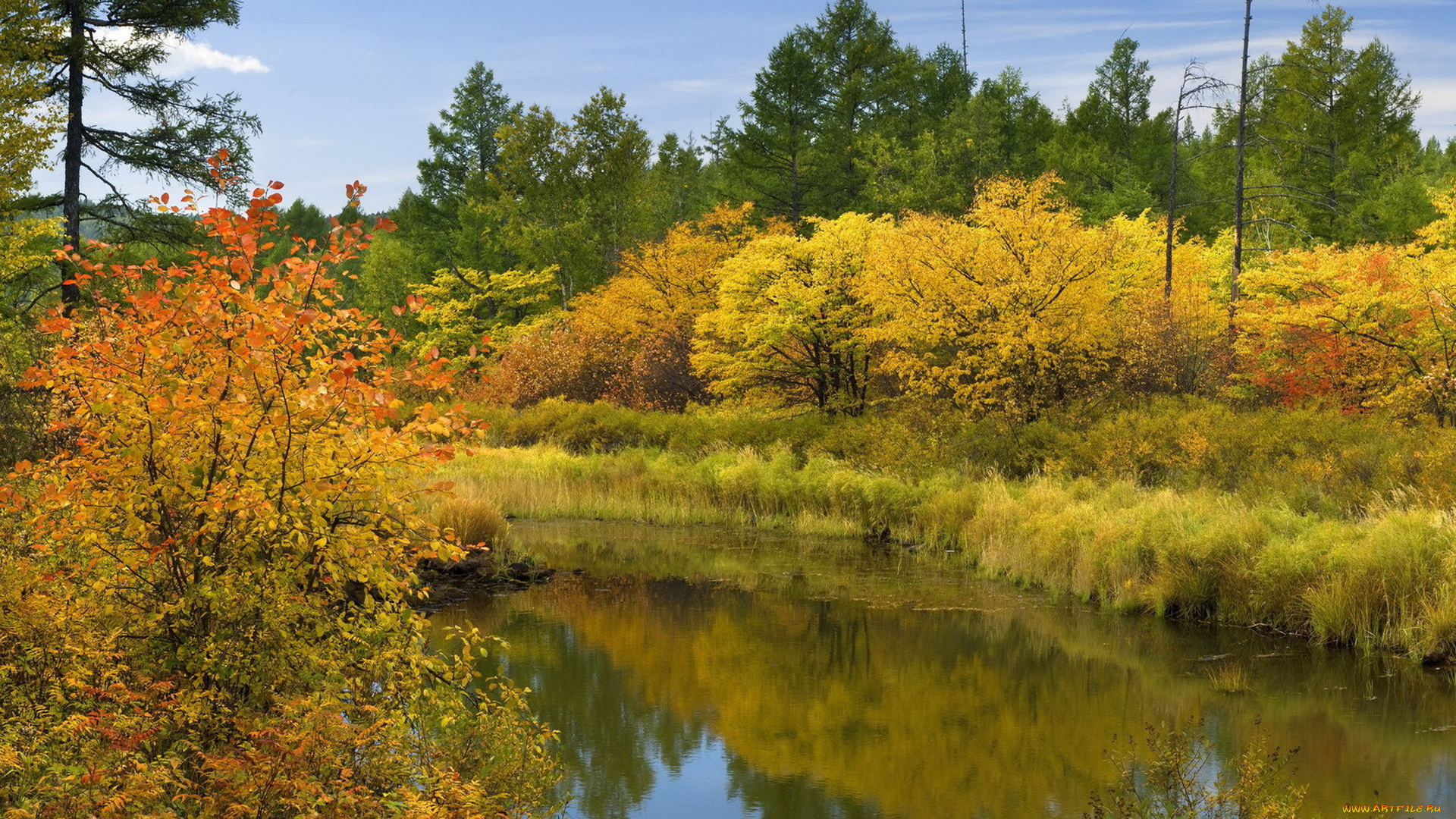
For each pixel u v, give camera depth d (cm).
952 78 4534
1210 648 1014
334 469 475
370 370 526
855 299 2198
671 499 1969
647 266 3036
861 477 1833
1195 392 1986
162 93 2075
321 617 477
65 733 378
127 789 351
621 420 2520
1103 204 3828
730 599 1255
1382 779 673
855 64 4344
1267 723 791
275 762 376
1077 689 896
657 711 848
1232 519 1203
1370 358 1925
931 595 1276
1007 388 1914
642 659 995
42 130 1694
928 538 1619
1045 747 761
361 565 495
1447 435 1395
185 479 463
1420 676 897
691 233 3148
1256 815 554
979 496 1612
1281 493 1338
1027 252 1903
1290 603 1066
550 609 1197
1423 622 957
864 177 4038
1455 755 715
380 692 482
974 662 990
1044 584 1312
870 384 2381
